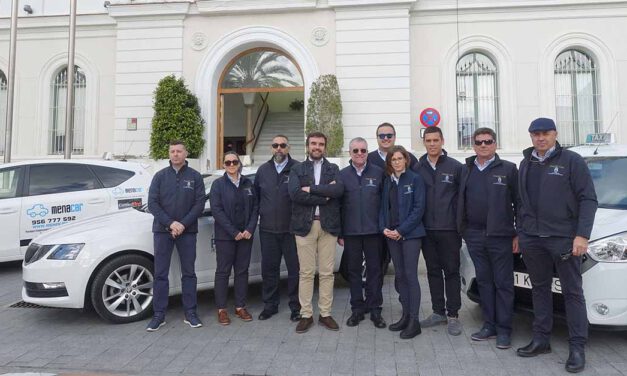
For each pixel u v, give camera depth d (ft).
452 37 40.32
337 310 16.42
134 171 24.93
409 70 38.42
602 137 17.83
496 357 12.10
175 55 40.16
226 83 42.01
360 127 38.34
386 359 12.03
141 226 15.64
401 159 13.75
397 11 38.42
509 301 12.94
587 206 11.09
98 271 14.73
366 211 14.37
